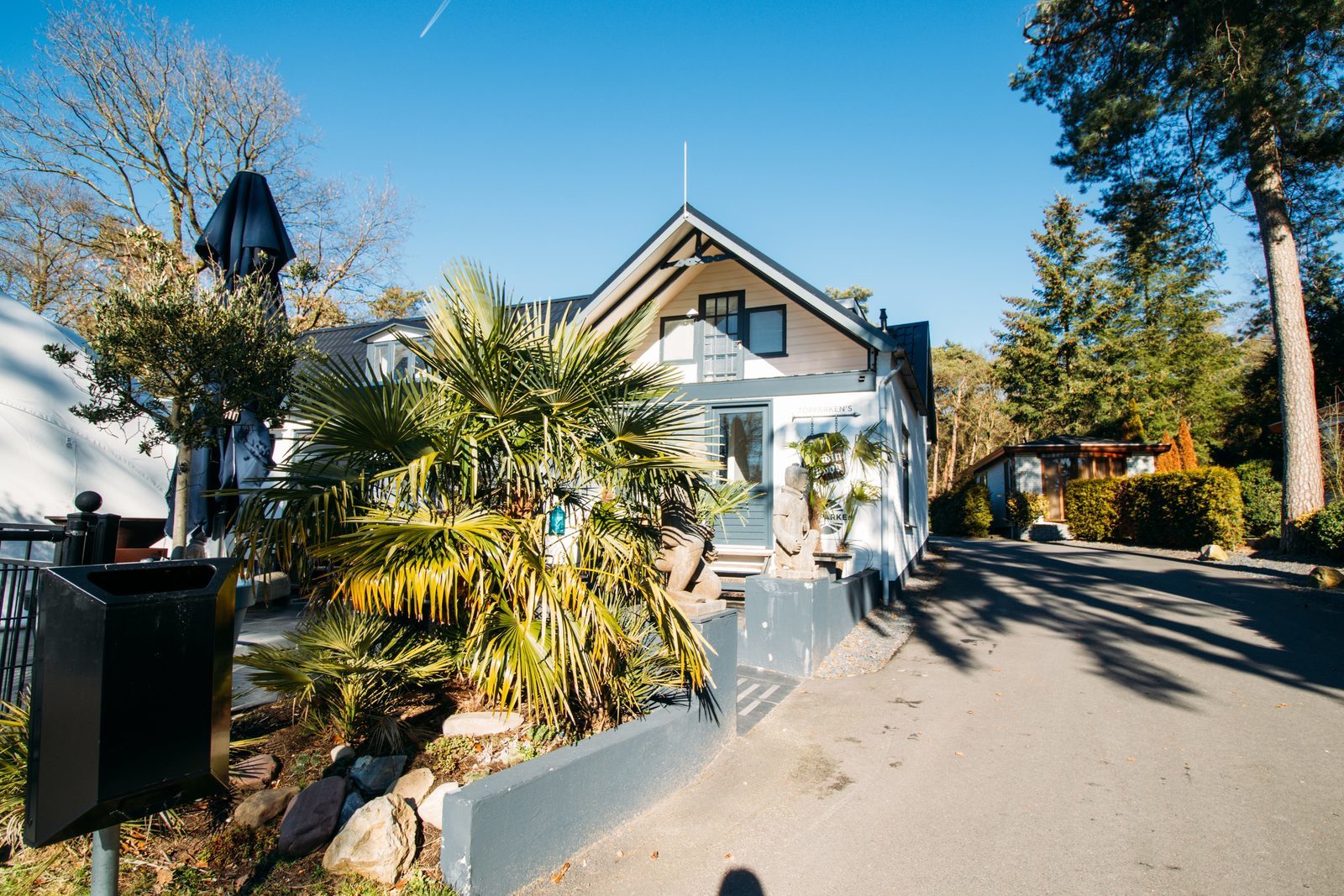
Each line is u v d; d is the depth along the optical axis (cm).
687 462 440
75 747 167
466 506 409
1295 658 697
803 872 346
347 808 330
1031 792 436
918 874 345
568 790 342
